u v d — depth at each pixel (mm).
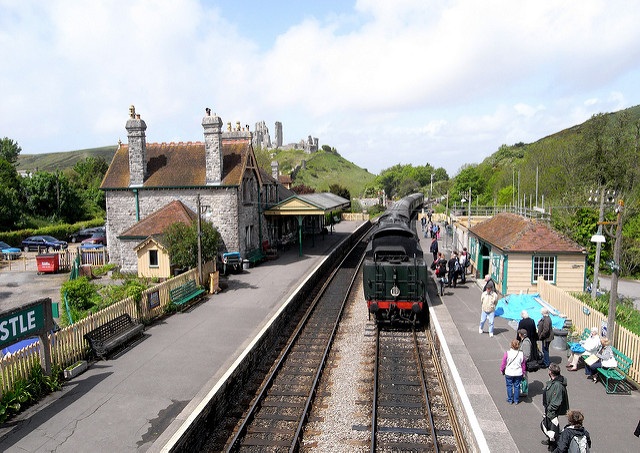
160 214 25703
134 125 26859
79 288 17547
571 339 14195
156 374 12352
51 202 51250
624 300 20562
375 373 13336
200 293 20312
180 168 27703
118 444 9008
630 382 11453
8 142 95438
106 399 10891
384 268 17625
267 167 76250
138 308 16250
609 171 38875
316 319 19719
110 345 13469
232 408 12055
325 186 139125
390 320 18328
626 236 31438
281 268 27781
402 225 19875
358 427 10688
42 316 11164
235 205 26500
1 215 43250
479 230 24906
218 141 26250
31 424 9766
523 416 9883
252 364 14188
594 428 9336
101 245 35531
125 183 27641
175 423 9773
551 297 17188
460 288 22172
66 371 11969
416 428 10641
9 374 10414
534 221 20641
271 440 10281
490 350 13750
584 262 19094
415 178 136875
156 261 23625
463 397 10539
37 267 28094
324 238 43344
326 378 13531
